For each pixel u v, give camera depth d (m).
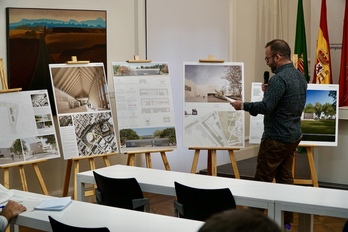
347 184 5.58
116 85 5.25
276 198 2.89
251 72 8.09
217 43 7.40
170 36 6.67
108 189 3.40
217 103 5.33
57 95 4.97
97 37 5.78
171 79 6.73
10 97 4.70
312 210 2.75
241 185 3.25
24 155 4.68
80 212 2.68
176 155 6.89
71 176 5.71
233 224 0.91
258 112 4.06
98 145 5.07
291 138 4.05
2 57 5.11
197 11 7.04
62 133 4.93
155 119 5.31
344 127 5.55
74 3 5.60
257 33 8.18
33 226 2.60
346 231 2.46
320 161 5.73
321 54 6.57
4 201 2.94
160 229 2.36
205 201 2.97
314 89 5.29
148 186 3.35
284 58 4.06
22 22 5.19
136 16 6.21
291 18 8.67
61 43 5.49
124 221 2.51
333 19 7.24
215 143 5.26
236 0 7.68
